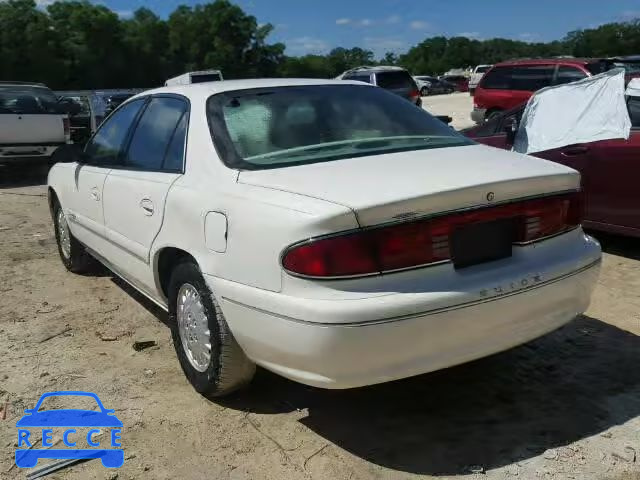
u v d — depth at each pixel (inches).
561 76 475.5
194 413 128.3
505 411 125.8
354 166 116.6
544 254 116.8
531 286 110.8
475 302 104.3
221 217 116.2
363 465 110.0
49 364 151.2
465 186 105.2
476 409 127.0
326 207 99.8
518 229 113.7
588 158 219.8
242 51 2487.7
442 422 122.8
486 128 278.1
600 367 142.1
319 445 116.5
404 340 100.1
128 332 170.4
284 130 131.1
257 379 140.8
